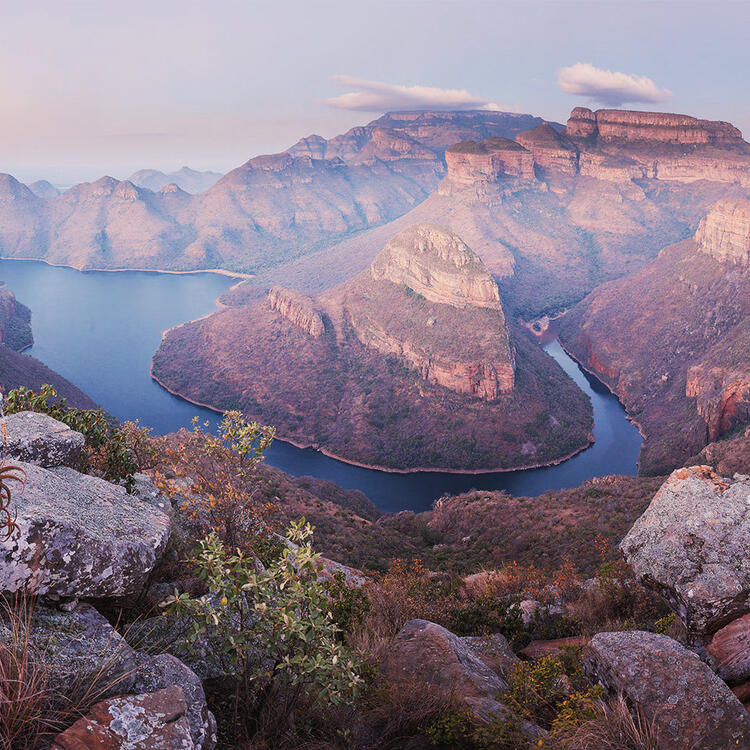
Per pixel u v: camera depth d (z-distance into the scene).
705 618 5.81
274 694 5.13
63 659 3.98
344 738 5.11
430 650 7.27
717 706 4.84
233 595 5.00
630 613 10.52
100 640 4.38
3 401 7.95
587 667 5.89
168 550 6.92
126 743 3.53
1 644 3.72
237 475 8.85
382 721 5.60
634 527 7.07
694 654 5.30
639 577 6.62
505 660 8.73
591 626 10.10
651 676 5.14
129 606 5.54
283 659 4.90
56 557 4.38
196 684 4.45
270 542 8.49
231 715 5.13
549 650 9.10
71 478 5.80
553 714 6.42
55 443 6.17
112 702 3.76
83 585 4.54
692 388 169.62
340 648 4.96
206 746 4.02
